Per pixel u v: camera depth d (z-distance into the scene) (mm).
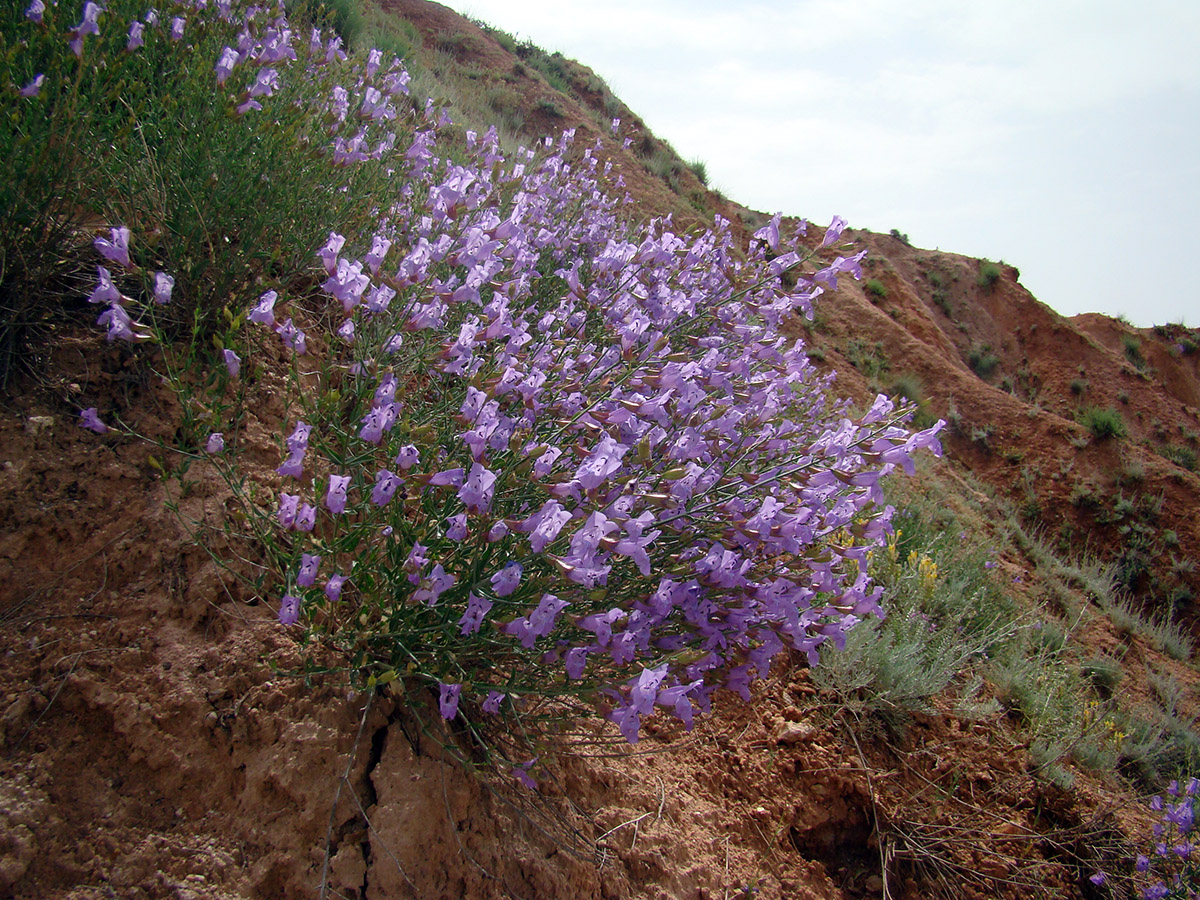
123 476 2258
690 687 1917
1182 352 33125
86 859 1624
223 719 1926
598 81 20000
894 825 3445
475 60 16328
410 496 2533
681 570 2447
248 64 3059
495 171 3965
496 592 1899
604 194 5961
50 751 1733
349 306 2258
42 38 2443
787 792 3246
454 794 2105
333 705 2051
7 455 2119
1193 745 5602
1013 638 5598
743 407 3021
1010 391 28672
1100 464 20094
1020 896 3424
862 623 3906
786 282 12398
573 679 2051
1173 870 3785
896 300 26078
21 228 2322
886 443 2609
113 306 2045
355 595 2314
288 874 1790
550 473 2219
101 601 2018
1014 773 4027
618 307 3086
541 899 2127
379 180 3520
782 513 2414
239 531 2289
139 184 2654
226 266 2719
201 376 2623
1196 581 17875
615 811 2592
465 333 2377
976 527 9914
